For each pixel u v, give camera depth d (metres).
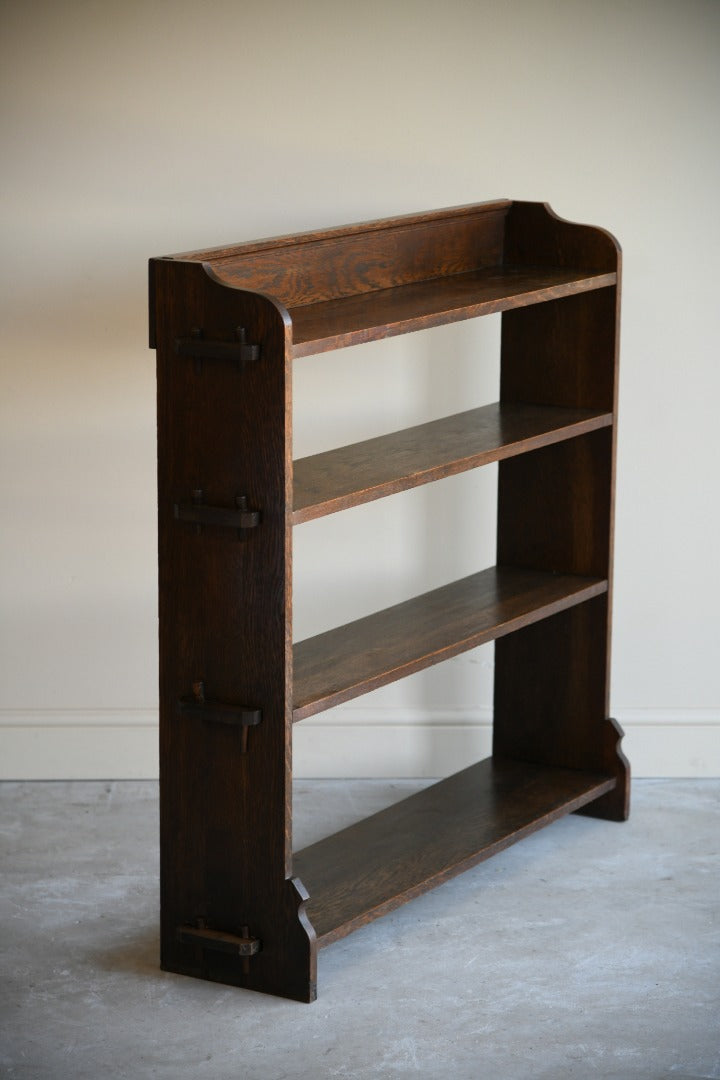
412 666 3.26
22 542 4.08
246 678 2.96
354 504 3.03
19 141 3.88
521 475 3.96
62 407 4.01
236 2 3.83
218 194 3.94
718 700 4.25
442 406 4.10
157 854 3.74
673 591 4.20
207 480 2.91
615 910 3.46
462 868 3.44
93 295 3.96
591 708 3.97
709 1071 2.81
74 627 4.13
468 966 3.21
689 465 4.12
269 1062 2.84
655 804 4.09
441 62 3.90
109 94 3.86
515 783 3.92
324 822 3.94
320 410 4.08
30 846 3.77
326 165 3.94
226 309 2.81
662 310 4.04
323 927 3.11
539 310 3.85
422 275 3.61
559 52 3.91
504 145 3.96
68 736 4.18
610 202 3.99
